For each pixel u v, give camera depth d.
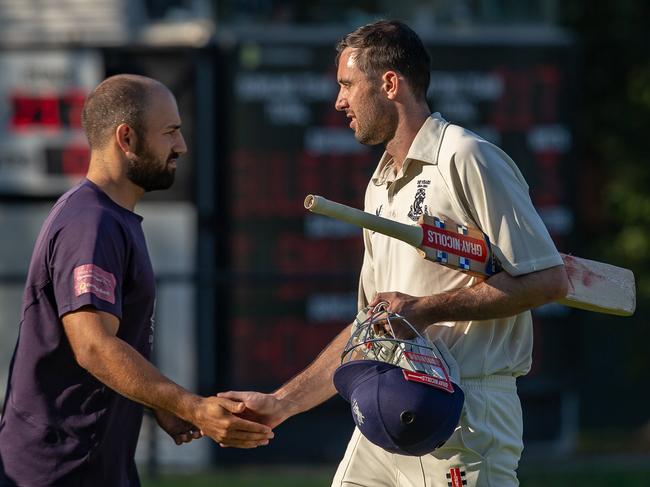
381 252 15.53
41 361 14.75
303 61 34.34
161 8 35.81
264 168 34.28
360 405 13.99
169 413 16.03
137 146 15.22
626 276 15.34
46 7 35.34
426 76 15.10
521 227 14.26
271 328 34.28
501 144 35.19
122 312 15.00
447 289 14.79
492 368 14.82
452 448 14.86
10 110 34.47
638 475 31.17
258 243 34.28
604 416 40.69
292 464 34.03
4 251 34.53
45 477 14.73
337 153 34.34
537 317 35.53
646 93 39.50
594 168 40.38
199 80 34.09
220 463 33.69
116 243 14.69
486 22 38.03
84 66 34.28
